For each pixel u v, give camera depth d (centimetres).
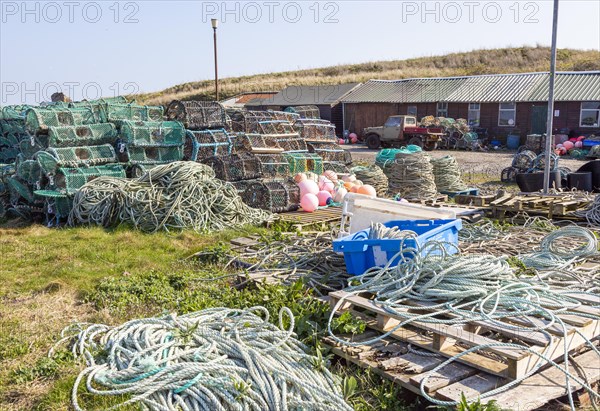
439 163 1331
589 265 627
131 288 632
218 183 1009
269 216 1018
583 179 1280
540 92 2738
